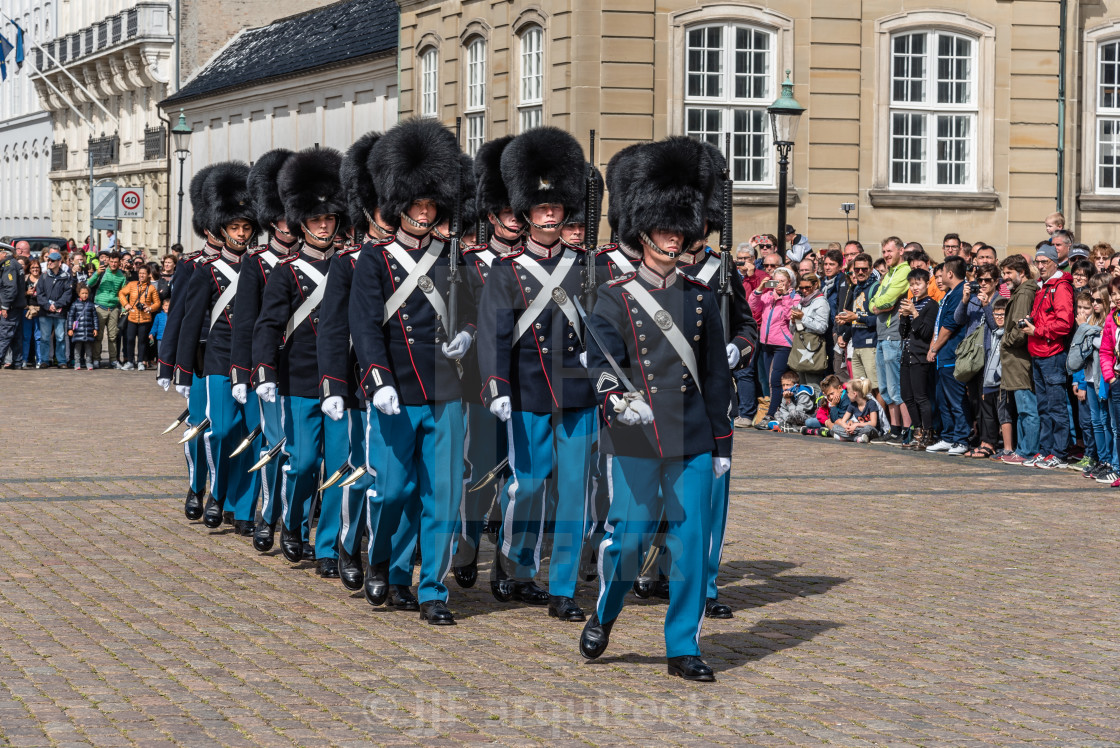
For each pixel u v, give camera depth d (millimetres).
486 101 30125
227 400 11906
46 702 7309
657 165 7773
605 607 8070
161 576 10328
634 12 26719
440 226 9516
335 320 9531
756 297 20562
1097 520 12680
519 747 6727
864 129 27875
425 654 8359
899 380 17891
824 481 14883
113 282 30609
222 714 7152
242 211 12062
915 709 7359
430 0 32469
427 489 9242
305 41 42906
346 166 10156
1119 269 14516
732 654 8398
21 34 57906
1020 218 28484
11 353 30219
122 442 17703
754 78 27578
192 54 51625
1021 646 8578
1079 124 28984
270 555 11188
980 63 28234
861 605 9609
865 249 27953
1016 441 16641
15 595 9609
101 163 58438
